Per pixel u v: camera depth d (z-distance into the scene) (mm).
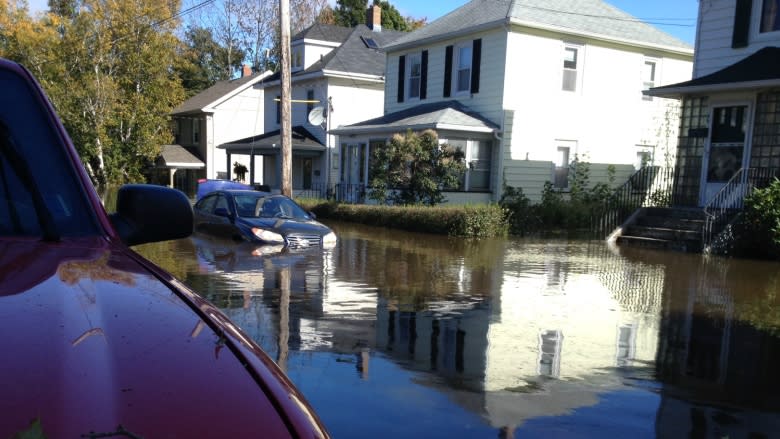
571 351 5793
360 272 9922
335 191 24641
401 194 18875
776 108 13703
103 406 866
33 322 1094
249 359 1154
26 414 807
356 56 29328
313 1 52312
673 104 23531
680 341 6262
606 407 4363
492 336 6234
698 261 12383
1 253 1595
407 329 6355
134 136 33969
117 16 31922
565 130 21391
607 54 21875
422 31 24047
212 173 37031
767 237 12633
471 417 4086
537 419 4098
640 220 15812
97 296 1308
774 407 4453
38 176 2016
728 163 14742
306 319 6559
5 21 31125
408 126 20141
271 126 33844
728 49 15281
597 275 10500
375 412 4102
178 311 1314
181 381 992
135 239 2256
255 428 911
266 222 12445
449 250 13266
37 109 2182
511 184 20547
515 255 12781
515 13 19891
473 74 21125
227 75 52844
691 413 4301
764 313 7680
